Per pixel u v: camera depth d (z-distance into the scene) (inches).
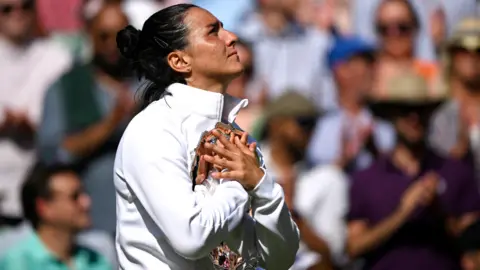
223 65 552.4
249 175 533.3
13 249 926.4
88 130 1015.0
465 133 1096.8
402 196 946.7
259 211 538.0
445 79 1138.0
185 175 528.4
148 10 1146.7
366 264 951.6
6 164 1057.5
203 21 556.1
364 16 1210.6
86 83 1032.2
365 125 1114.1
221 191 532.7
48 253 922.1
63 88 1030.4
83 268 935.0
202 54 551.5
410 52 1178.0
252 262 550.6
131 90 1031.6
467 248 950.4
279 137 983.0
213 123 550.6
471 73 1121.4
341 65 1135.0
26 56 1113.4
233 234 545.6
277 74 1189.7
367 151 1104.8
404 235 939.3
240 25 1228.5
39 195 920.3
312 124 996.6
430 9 1198.9
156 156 526.3
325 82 1178.0
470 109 1109.7
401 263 935.0
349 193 963.3
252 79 1120.8
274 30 1214.3
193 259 522.0
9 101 1094.4
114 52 1032.8
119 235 545.3
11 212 1047.6
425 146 964.0
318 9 1238.3
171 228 514.0
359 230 954.1
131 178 530.3
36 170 930.1
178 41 553.3
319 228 981.8
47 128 1027.3
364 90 1130.0
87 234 952.9
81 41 1146.7
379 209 949.2
